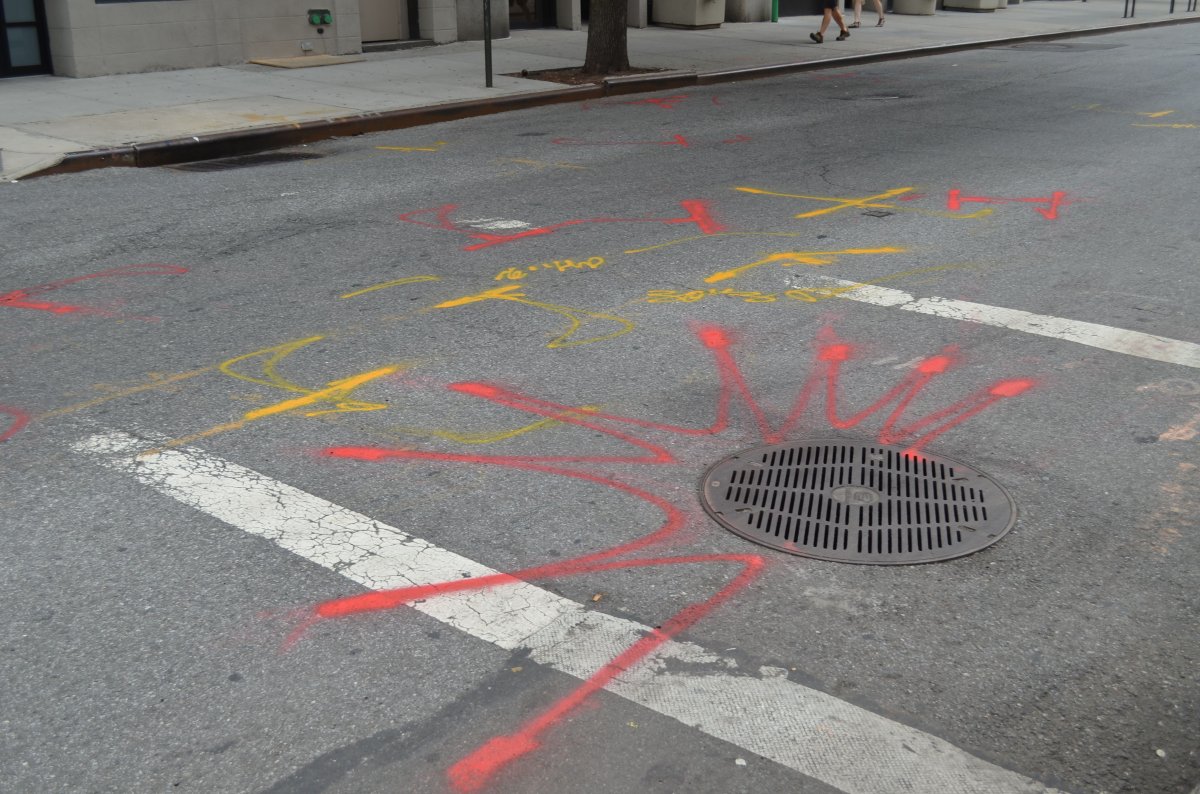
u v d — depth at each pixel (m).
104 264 7.77
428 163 11.51
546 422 5.20
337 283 7.33
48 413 5.28
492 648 3.54
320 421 5.20
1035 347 6.19
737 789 2.97
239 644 3.56
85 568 3.97
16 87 15.14
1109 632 3.66
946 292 7.16
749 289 7.23
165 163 11.72
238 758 3.08
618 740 3.15
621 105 15.58
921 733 3.18
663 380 5.71
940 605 3.79
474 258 7.93
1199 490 4.61
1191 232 8.65
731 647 3.56
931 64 20.95
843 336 6.36
